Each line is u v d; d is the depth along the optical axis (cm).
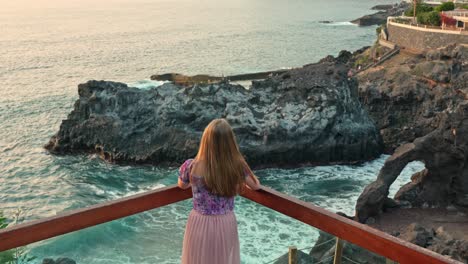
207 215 573
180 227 2294
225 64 9969
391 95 5297
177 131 4509
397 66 6200
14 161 4588
